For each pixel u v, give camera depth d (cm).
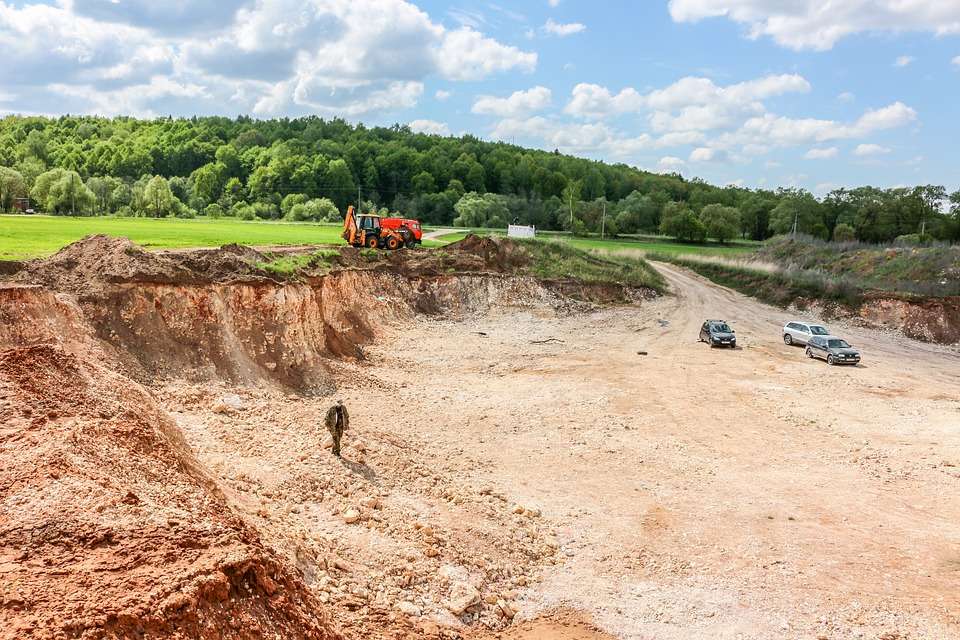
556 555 1380
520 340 3966
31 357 1146
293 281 2711
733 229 11044
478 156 16562
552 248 6078
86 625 560
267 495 1290
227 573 697
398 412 2266
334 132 18950
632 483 1819
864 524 1598
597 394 2778
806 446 2206
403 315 4238
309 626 741
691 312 5166
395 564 1149
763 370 3397
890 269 5888
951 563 1407
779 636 1117
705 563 1373
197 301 2125
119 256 2145
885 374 3381
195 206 12688
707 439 2253
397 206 12888
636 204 12525
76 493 805
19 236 3950
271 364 2248
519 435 2192
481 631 1052
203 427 1606
